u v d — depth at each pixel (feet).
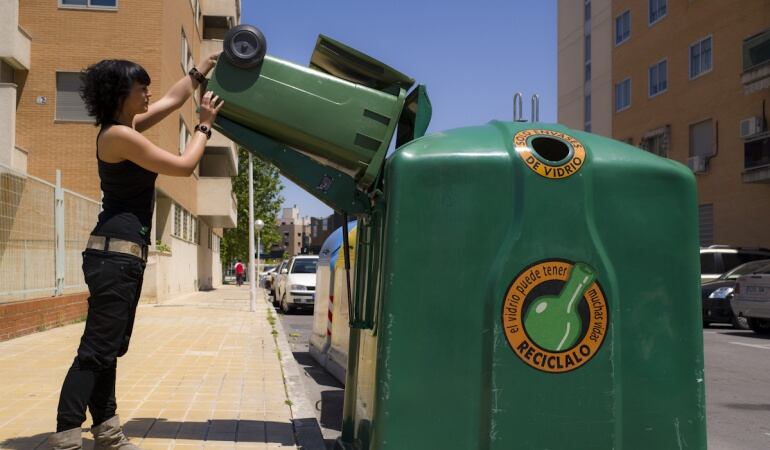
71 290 43.80
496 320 10.26
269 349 31.35
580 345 10.37
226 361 27.17
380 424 10.19
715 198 87.40
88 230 48.01
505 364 10.24
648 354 10.50
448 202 10.43
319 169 12.42
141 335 36.70
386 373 10.21
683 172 10.87
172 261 79.97
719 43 87.04
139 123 12.90
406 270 10.33
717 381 27.84
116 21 66.74
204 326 42.80
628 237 10.61
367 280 11.90
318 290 32.40
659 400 10.47
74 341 31.50
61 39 66.18
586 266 10.44
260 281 161.17
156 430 15.79
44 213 38.42
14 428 15.23
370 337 11.84
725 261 60.23
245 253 197.98
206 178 107.34
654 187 10.74
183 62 83.66
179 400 19.34
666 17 99.55
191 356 28.50
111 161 11.85
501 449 10.16
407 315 10.29
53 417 16.33
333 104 11.72
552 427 10.25
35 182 36.83
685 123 94.53
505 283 10.30
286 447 14.75
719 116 86.99
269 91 11.78
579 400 10.30
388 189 10.60
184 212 92.94
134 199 12.17
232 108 11.88
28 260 35.94
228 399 19.65
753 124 77.77
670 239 10.69
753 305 44.93
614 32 116.06
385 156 11.57
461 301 10.34
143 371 24.35
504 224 10.45
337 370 26.61
